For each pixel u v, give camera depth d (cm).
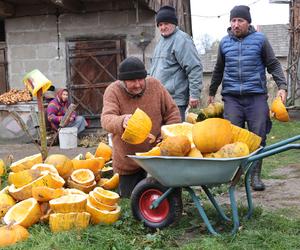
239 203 488
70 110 628
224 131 384
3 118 1098
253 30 588
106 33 1105
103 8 1100
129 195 507
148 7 1012
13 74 1166
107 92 472
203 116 463
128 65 445
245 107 587
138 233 406
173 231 406
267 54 580
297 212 479
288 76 1689
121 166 496
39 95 534
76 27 1118
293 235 392
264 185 588
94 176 513
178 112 491
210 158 363
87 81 1121
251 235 382
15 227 388
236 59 582
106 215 413
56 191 417
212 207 477
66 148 1001
